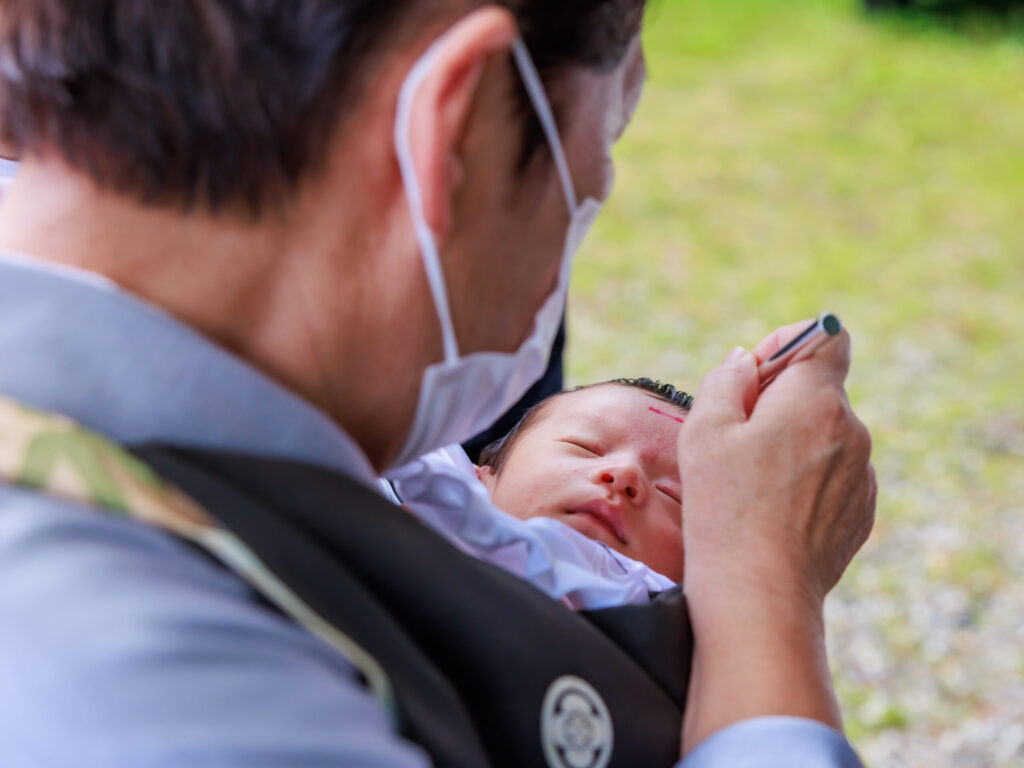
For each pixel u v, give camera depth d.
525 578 0.84
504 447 1.49
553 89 0.65
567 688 0.67
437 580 0.65
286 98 0.57
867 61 11.44
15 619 0.47
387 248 0.62
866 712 3.68
